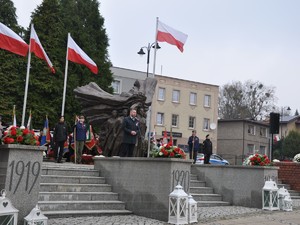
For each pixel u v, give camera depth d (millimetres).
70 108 37906
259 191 14492
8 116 35094
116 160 11914
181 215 10047
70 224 8953
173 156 10930
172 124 51094
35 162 8430
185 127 52031
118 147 17312
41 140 21219
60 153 16781
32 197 8336
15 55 37094
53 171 11570
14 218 7258
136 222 9867
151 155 11305
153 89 19484
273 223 10664
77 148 17609
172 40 20344
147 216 10867
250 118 65750
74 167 12750
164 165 10758
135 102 18125
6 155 8094
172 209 10047
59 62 38812
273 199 13977
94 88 19547
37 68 37344
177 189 10180
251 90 71625
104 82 41594
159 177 10805
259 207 14406
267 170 14703
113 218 10297
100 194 11312
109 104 18594
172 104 51250
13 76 36656
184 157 11195
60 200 10523
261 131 60156
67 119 37406
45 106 36844
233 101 72125
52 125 37188
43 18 38781
